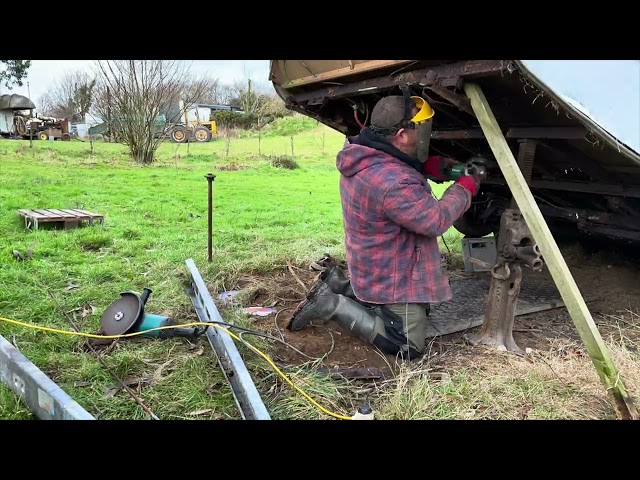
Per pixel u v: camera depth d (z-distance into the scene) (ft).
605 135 8.21
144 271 16.35
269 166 57.26
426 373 9.39
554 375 9.48
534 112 9.28
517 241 10.13
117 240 20.47
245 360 10.03
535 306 13.32
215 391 9.05
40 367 9.77
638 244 15.46
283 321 12.34
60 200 30.17
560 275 8.38
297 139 85.61
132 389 9.04
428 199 9.52
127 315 11.10
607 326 12.32
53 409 7.38
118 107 58.34
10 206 27.30
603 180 11.49
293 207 31.60
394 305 10.25
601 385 9.20
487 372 9.72
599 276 16.02
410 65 9.66
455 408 8.52
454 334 11.66
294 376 9.36
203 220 26.13
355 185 9.88
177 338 11.01
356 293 10.46
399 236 9.95
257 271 16.69
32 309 12.50
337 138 85.66
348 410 8.60
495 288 10.94
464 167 10.40
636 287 15.10
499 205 15.89
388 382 9.34
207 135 85.61
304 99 14.14
